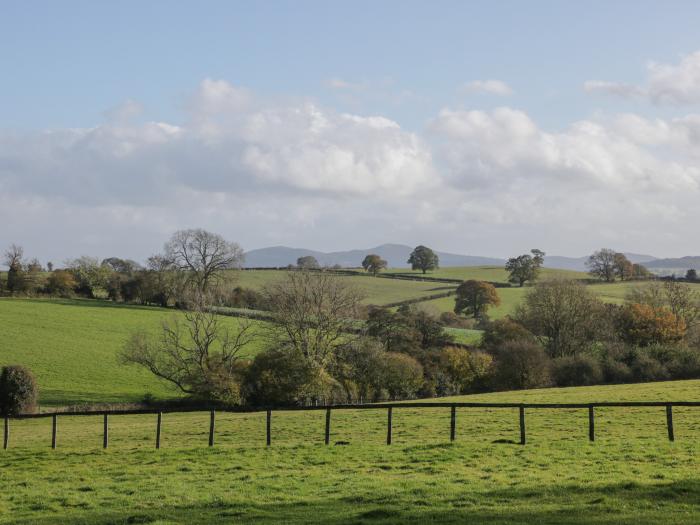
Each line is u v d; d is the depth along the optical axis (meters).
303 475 24.77
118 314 112.44
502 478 22.48
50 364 82.62
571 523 16.75
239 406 64.50
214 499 21.41
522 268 158.38
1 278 129.62
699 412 39.34
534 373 76.62
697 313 100.00
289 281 73.88
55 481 26.00
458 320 113.88
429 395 73.81
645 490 19.66
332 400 66.38
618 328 92.81
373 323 82.62
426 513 18.31
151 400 67.25
